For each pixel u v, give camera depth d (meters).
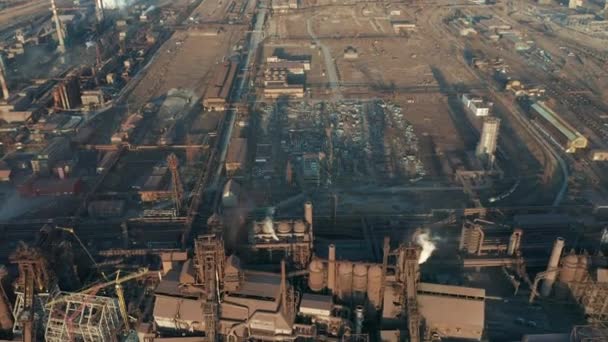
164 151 136.00
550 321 81.31
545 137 140.12
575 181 119.50
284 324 74.38
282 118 154.00
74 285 86.88
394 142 138.25
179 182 107.81
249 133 144.62
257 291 75.88
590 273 81.31
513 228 99.06
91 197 113.38
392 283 78.12
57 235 99.56
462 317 75.56
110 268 91.75
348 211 108.00
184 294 77.31
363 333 77.12
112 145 136.38
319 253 94.00
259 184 119.19
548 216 102.06
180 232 102.00
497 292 86.88
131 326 81.06
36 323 78.44
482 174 119.38
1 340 78.56
